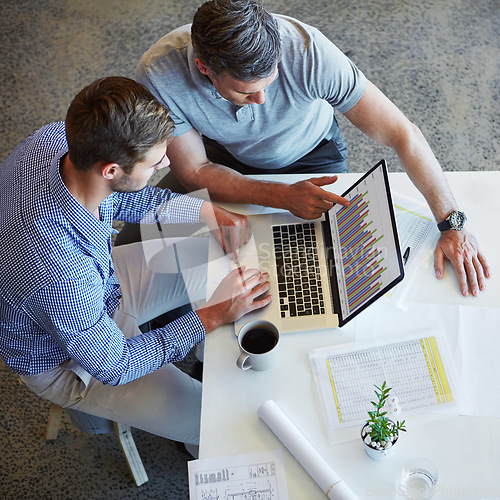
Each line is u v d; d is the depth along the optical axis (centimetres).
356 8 306
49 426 204
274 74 145
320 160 195
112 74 295
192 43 142
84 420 177
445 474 125
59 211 133
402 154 167
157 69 160
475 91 278
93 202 136
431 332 143
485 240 156
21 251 132
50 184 134
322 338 144
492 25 298
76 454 209
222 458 130
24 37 311
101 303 146
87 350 142
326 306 148
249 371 141
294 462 129
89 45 305
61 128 149
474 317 145
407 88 280
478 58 288
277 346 136
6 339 153
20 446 212
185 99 163
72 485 204
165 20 309
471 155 261
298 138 183
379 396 127
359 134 269
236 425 134
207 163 179
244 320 149
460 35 295
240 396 138
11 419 217
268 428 133
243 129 172
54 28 312
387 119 167
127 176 131
